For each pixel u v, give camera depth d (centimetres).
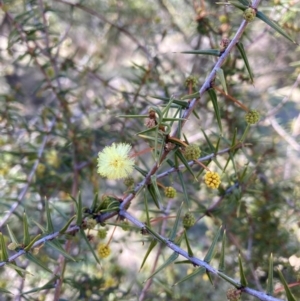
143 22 34
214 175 15
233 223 27
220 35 27
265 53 33
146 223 15
